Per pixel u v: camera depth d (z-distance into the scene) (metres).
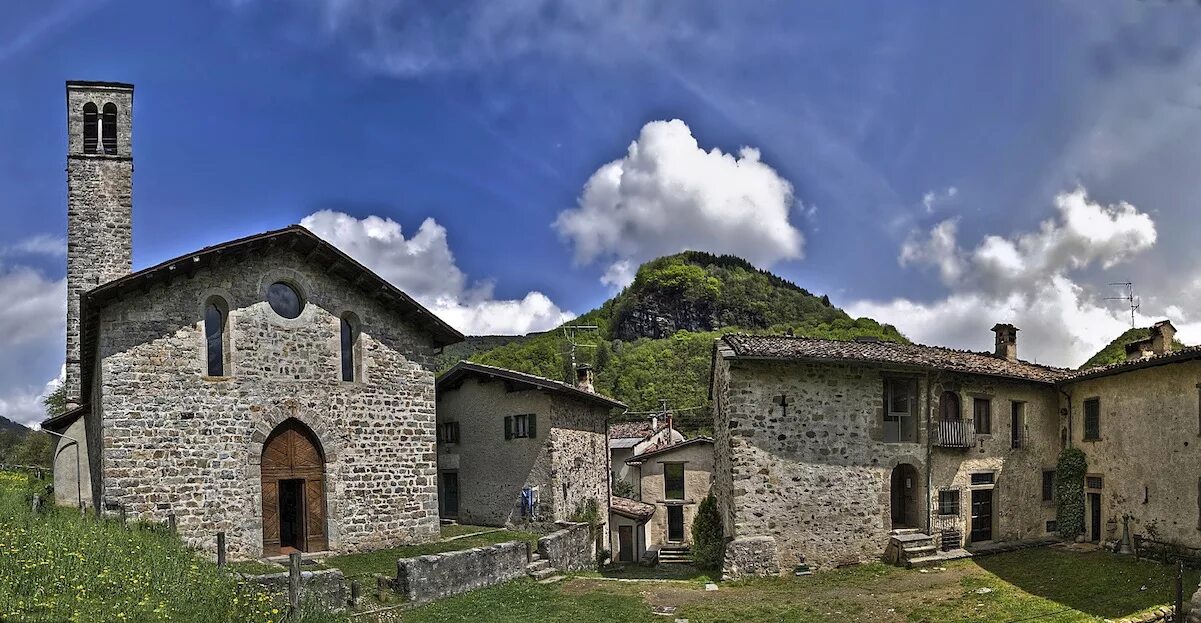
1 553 11.30
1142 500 20.59
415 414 20.38
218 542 14.71
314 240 18.44
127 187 27.30
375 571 16.73
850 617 15.36
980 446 22.34
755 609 16.00
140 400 16.50
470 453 26.73
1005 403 23.06
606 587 18.16
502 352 61.75
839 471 20.23
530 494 24.75
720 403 21.17
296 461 18.47
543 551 20.19
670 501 31.50
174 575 12.27
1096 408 22.52
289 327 18.52
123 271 26.94
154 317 16.81
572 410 26.22
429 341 20.92
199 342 17.28
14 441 60.22
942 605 15.98
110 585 11.08
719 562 20.84
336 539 18.59
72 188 26.78
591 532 24.81
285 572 15.01
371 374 19.67
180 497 16.72
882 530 20.53
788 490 19.72
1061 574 18.47
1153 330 22.83
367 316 19.78
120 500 16.06
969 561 20.44
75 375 26.39
